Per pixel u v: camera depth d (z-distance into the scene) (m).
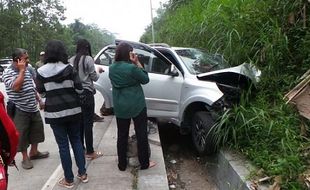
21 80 5.58
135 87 5.12
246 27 7.37
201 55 7.24
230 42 7.18
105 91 7.81
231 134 5.54
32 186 5.26
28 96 5.76
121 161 5.36
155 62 6.97
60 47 4.75
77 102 4.84
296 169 4.17
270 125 5.03
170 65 6.72
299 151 4.52
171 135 7.90
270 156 4.69
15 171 5.85
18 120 5.76
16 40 54.81
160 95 6.76
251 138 5.34
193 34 10.24
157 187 4.84
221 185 5.34
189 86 6.30
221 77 6.24
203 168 6.29
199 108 6.32
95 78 5.68
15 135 3.08
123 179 5.10
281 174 4.19
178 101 6.56
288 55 6.36
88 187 4.88
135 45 7.18
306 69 5.95
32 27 58.47
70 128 4.94
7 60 32.34
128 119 5.20
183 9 14.97
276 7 7.17
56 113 4.69
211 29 8.71
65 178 4.91
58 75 4.67
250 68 6.31
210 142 5.64
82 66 5.58
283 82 6.09
